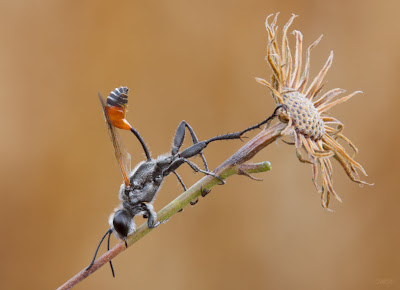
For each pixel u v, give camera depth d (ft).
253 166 0.52
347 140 0.53
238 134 0.53
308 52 0.53
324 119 0.53
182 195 0.53
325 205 0.52
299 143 0.52
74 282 0.52
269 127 0.52
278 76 0.52
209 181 0.52
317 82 0.53
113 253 0.53
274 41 0.52
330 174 0.52
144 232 0.53
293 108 0.52
